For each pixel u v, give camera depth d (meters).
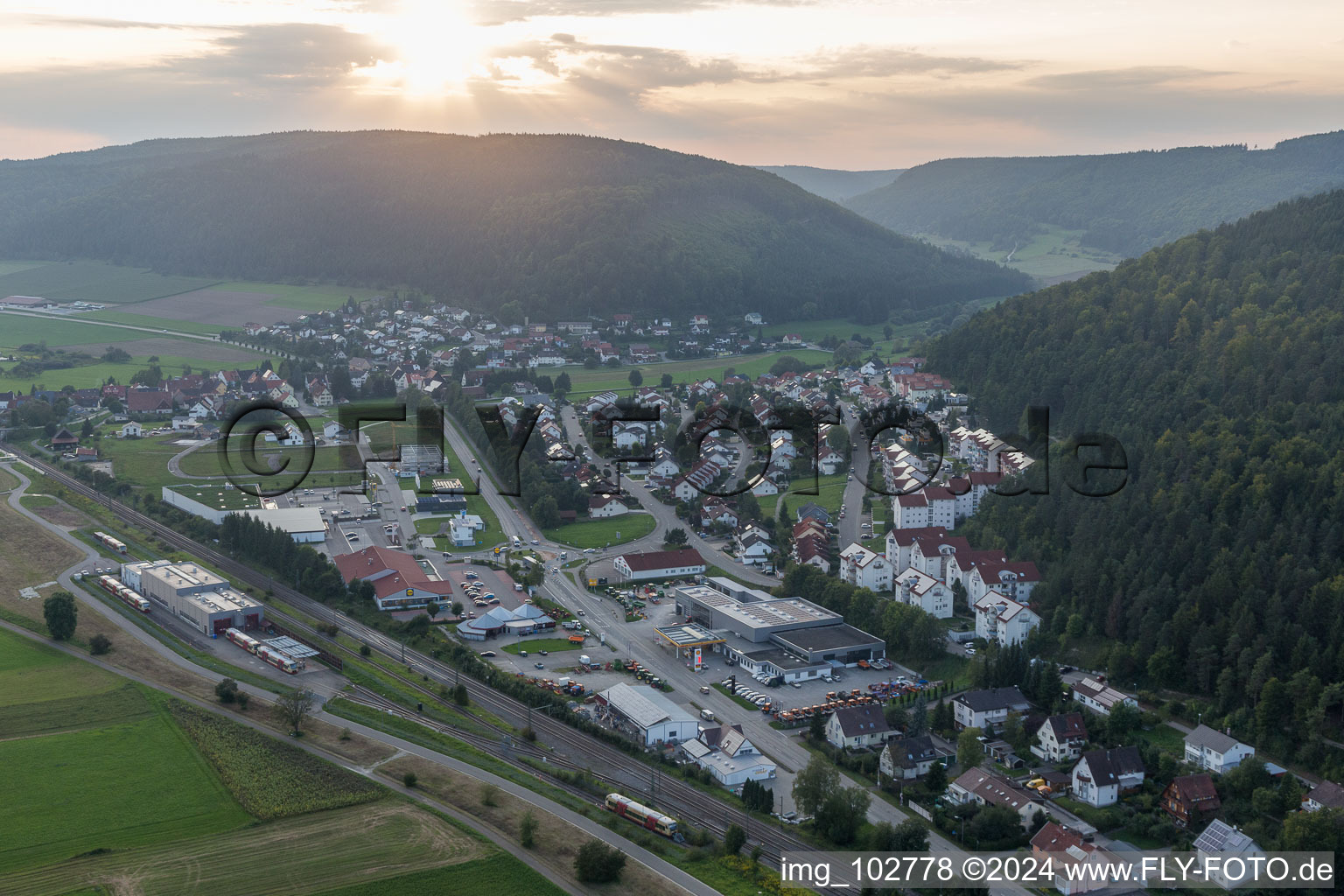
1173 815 152.88
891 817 153.62
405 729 175.75
